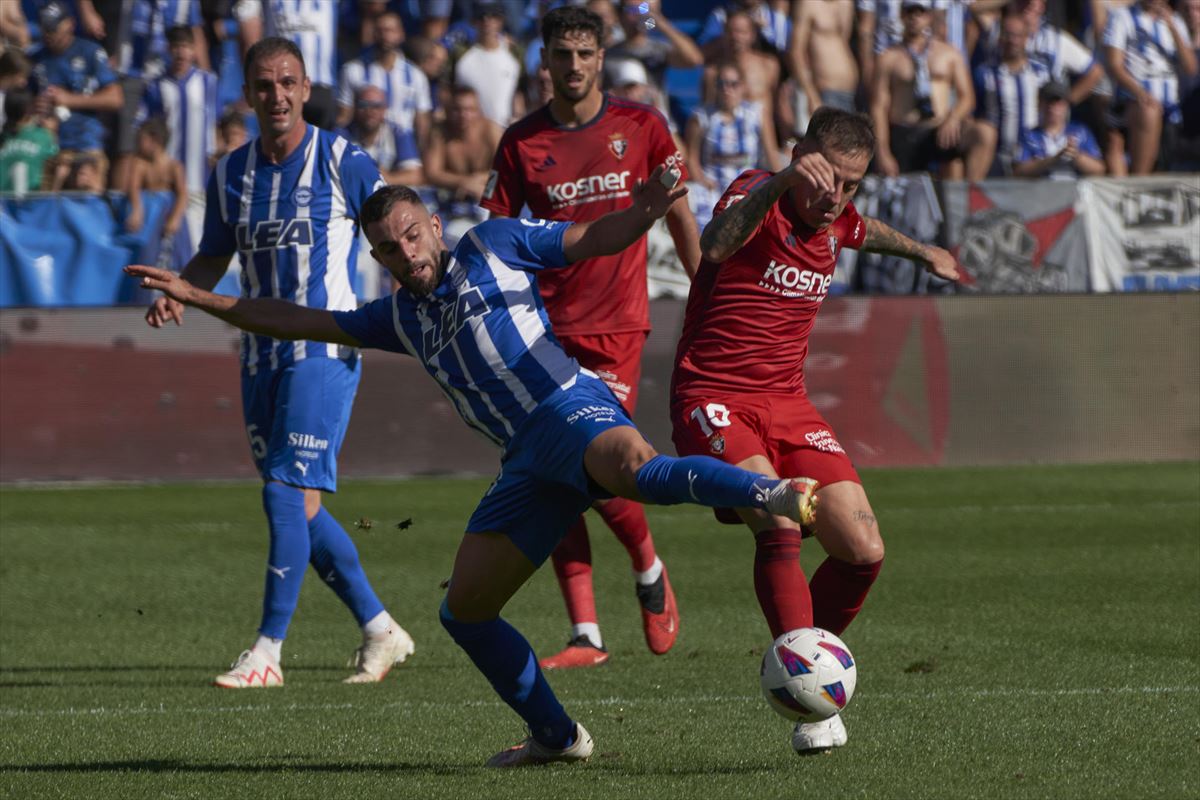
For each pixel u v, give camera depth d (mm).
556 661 22875
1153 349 50219
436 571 32875
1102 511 40062
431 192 49500
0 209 47125
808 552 35031
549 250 15438
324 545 22469
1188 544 34438
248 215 22812
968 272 49812
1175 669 21016
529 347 15344
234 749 17047
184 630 26797
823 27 56625
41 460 47031
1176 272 50438
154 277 16250
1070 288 50312
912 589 29094
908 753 16031
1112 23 58281
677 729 17734
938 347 49625
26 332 46875
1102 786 14375
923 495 43469
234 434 47781
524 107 56625
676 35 59969
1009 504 41562
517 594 30422
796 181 15203
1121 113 58375
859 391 49375
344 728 18266
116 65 55562
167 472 47562
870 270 50156
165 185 50438
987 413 49844
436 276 15477
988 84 56406
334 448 22703
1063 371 50000
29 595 30344
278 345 22672
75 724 18703
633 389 24484
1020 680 20359
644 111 24453
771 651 14773
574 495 15641
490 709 19547
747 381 17375
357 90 53781
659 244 48000
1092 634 24109
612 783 14891
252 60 22359
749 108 54875
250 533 38375
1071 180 50094
